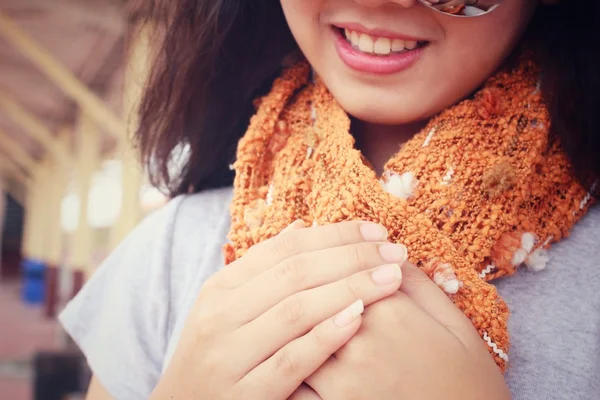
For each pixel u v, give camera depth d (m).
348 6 0.52
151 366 0.63
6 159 12.55
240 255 0.56
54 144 7.24
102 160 7.72
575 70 0.57
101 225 7.37
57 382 2.07
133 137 0.75
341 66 0.55
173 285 0.64
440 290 0.50
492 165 0.54
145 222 0.69
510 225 0.53
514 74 0.58
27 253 12.71
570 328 0.53
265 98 0.63
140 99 0.73
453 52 0.53
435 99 0.54
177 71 0.69
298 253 0.50
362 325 0.47
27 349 4.50
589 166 0.56
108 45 3.70
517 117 0.56
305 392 0.48
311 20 0.55
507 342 0.50
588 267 0.54
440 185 0.54
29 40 3.80
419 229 0.51
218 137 0.70
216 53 0.68
